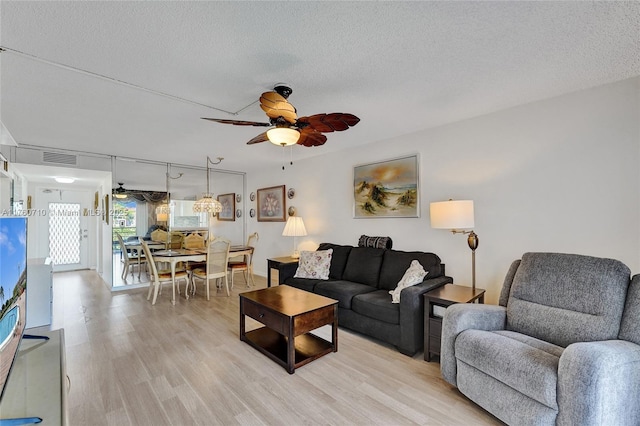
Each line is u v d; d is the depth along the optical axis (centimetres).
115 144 414
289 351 232
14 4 143
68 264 667
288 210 555
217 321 344
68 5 144
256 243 634
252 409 189
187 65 204
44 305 287
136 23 160
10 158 407
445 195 338
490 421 177
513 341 181
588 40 179
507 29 168
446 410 188
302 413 185
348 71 215
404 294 263
